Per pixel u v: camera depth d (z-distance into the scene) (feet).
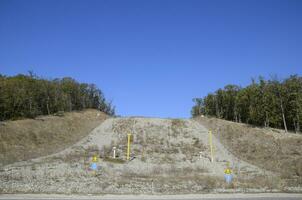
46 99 208.03
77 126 175.22
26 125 151.74
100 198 50.06
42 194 52.95
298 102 183.93
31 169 90.68
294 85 194.18
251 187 68.64
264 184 72.84
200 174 94.02
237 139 159.33
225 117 241.35
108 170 96.12
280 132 171.94
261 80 203.00
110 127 181.06
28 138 137.90
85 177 80.79
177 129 181.47
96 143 148.87
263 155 131.64
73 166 100.07
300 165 105.91
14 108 178.50
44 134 147.64
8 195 50.98
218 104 244.01
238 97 214.90
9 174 79.46
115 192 58.13
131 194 55.93
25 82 193.77
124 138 160.66
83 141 150.30
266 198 52.19
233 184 71.92
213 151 141.49
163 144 152.66
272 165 112.37
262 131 169.89
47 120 170.71
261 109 195.31
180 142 157.17
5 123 146.92
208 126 188.14
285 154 131.13
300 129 192.03
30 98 187.52
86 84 250.37
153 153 135.44
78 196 51.75
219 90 244.22
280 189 65.51
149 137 164.55
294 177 88.17
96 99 261.85
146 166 109.40
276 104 193.47
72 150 131.64
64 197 50.21
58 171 89.51
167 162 119.44
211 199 50.49
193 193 58.39
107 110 271.90
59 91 218.38
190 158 127.54
